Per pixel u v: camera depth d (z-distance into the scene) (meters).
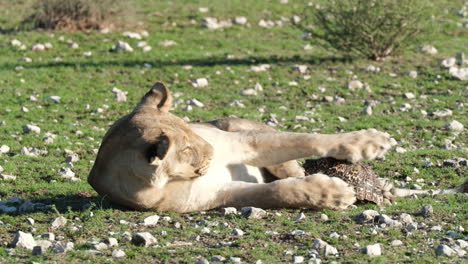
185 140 8.80
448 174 12.24
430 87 21.34
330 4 24.86
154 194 9.34
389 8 24.09
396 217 9.18
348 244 8.01
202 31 29.83
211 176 9.70
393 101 19.80
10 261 7.41
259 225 8.88
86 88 21.12
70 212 9.52
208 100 19.97
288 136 9.96
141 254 7.71
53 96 19.58
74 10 29.39
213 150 9.08
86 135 15.99
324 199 9.36
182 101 19.45
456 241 8.03
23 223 9.16
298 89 21.20
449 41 28.22
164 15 32.12
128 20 30.31
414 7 24.17
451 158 13.42
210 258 7.53
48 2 29.28
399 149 14.17
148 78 22.47
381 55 24.92
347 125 17.06
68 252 7.77
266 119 17.55
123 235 8.46
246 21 31.64
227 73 23.06
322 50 26.77
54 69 23.34
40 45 26.33
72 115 18.09
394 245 7.98
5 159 13.63
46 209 10.00
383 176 12.27
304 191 9.36
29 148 14.55
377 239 8.20
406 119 17.62
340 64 24.45
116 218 9.29
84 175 12.45
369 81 22.11
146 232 8.45
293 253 7.70
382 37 24.52
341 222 9.02
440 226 8.77
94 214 9.45
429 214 9.38
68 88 21.03
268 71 23.47
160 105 9.87
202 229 8.67
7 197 10.87
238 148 9.99
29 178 12.13
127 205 9.62
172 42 27.73
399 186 11.48
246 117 17.73
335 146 9.79
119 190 9.43
